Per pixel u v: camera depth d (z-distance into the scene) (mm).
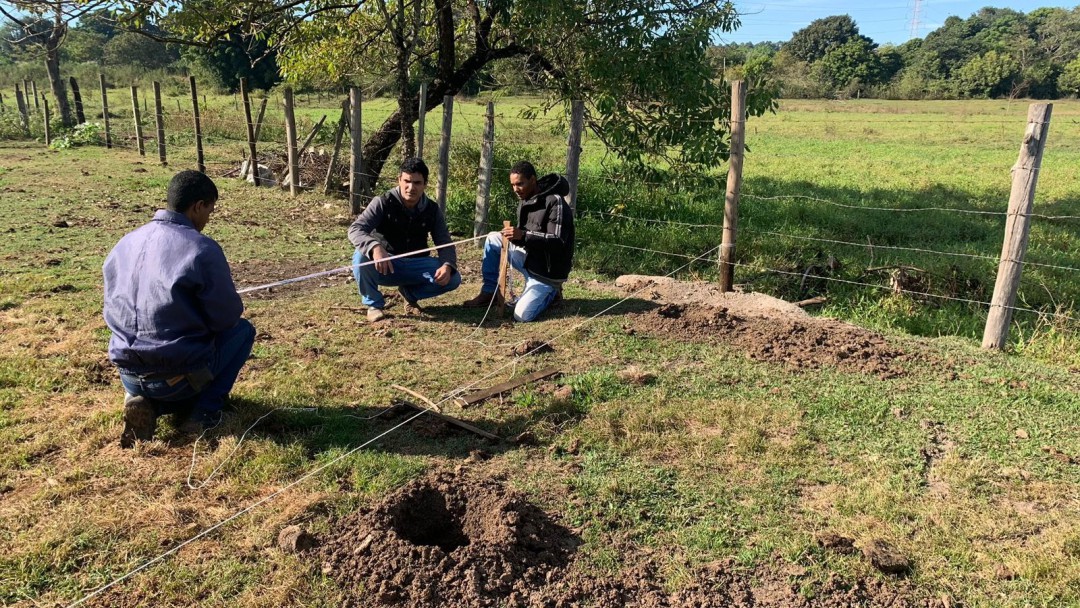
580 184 12023
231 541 3113
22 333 5355
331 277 7453
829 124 36438
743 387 4848
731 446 4035
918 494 3617
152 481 3518
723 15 9148
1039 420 4398
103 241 8273
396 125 12133
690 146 9203
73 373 4688
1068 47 86062
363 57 12492
